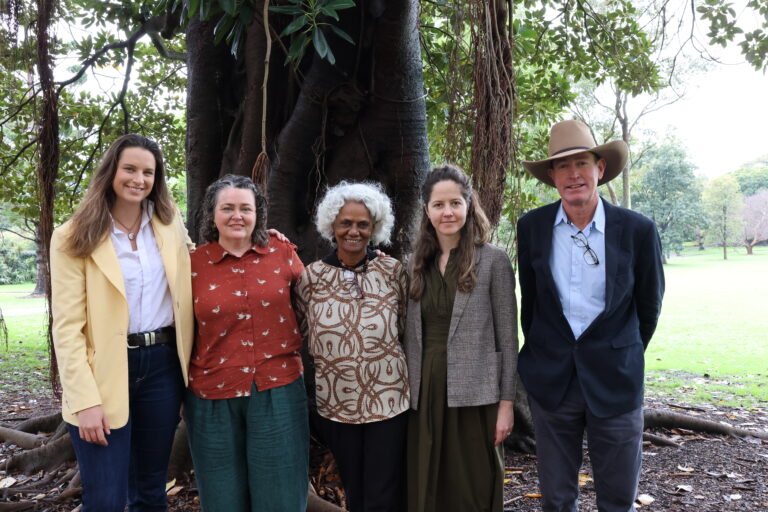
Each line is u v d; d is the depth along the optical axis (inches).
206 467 93.4
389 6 138.3
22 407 250.7
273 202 156.7
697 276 1234.6
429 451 95.0
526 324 107.3
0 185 259.8
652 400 252.7
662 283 98.0
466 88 151.5
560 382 95.7
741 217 2428.6
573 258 95.7
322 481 142.6
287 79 161.8
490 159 128.9
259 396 93.0
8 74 231.5
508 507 133.6
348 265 99.1
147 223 94.8
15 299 954.7
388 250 152.5
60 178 284.5
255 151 157.9
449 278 97.2
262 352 93.9
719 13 216.1
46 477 154.5
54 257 87.8
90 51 249.8
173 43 311.1
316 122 153.6
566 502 98.0
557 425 97.3
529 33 176.1
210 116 170.7
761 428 206.4
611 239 94.5
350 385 94.3
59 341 85.2
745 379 297.6
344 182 101.3
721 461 165.6
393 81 147.9
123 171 88.9
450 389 94.9
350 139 155.7
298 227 160.1
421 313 98.3
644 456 170.6
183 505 135.1
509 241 135.7
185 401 96.7
